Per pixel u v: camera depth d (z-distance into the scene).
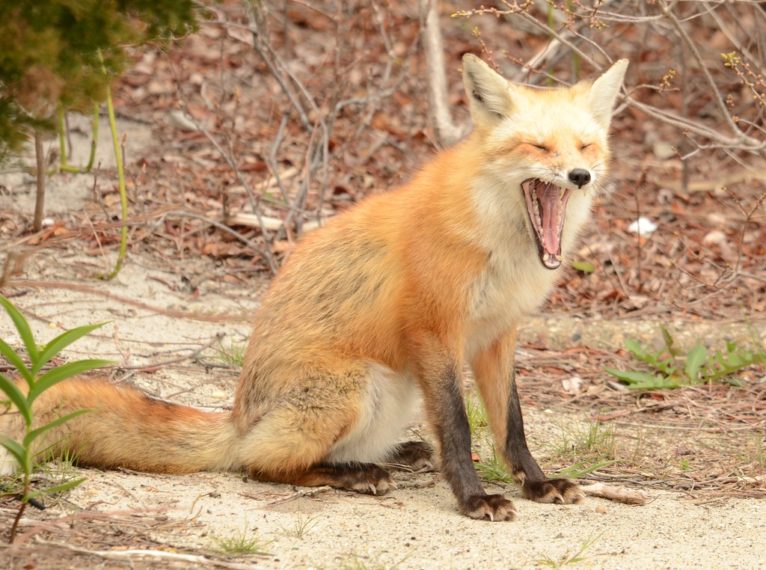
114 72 8.31
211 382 11.86
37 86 7.35
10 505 8.11
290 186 17.62
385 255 9.54
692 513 9.22
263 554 7.64
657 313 15.35
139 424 9.30
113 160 17.58
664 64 22.69
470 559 7.80
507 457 9.74
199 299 14.30
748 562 7.94
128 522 8.02
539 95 9.73
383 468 10.00
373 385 9.46
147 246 15.47
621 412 12.24
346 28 21.58
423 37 16.98
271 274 15.41
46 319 12.62
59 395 9.07
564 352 14.05
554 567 7.66
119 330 12.83
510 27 24.17
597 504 9.39
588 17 13.87
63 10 7.40
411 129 20.17
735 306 15.70
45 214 15.47
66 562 7.10
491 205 9.23
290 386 9.30
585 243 17.25
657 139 21.22
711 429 11.71
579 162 9.07
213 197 16.94
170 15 8.11
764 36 19.52
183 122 19.14
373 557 7.75
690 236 17.62
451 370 9.30
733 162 20.42
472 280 9.27
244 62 21.89
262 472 9.31
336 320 9.51
